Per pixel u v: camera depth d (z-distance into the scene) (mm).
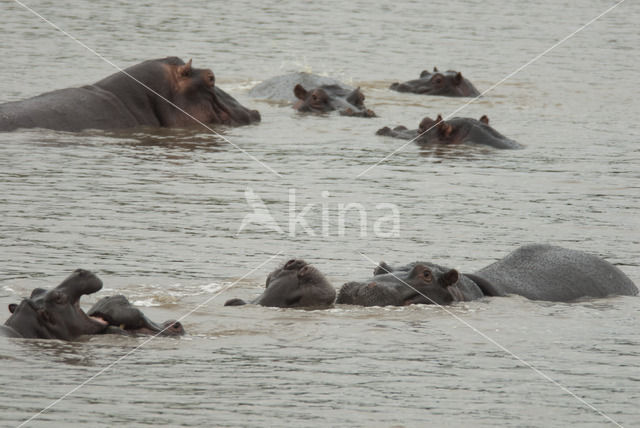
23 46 110812
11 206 52250
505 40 131000
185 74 78438
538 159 69562
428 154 71062
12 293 38031
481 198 58031
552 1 170375
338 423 26844
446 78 96125
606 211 55375
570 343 34375
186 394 28547
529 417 27672
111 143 69875
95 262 43062
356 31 135125
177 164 64500
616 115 87188
